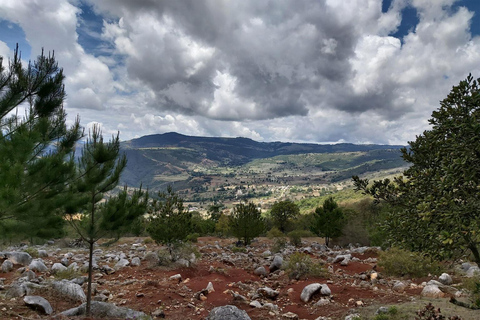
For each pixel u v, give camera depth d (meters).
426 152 5.60
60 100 8.46
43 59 8.05
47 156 7.23
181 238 15.98
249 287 12.06
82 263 14.98
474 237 4.50
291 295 10.98
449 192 4.61
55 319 6.77
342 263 16.38
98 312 7.82
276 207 51.06
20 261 13.50
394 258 13.70
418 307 8.06
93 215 8.24
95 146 7.87
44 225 7.13
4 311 7.14
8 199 6.21
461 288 10.64
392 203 5.66
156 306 9.23
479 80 5.04
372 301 9.77
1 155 6.63
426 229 5.09
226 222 41.72
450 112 5.14
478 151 4.52
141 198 8.73
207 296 10.54
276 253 23.17
